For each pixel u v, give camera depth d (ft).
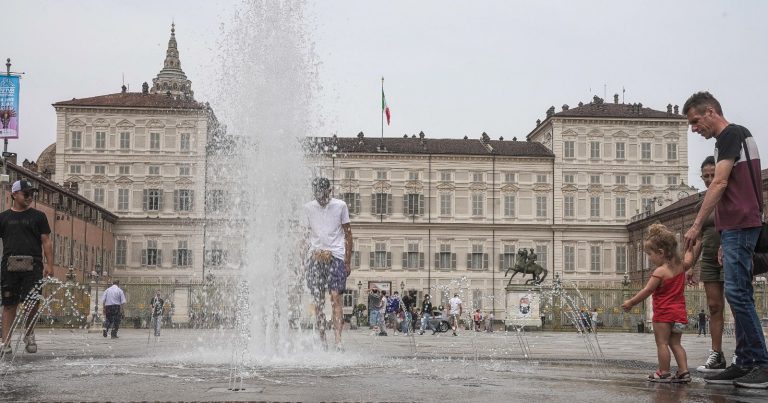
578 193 293.84
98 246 263.08
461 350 48.03
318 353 34.32
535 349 52.16
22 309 37.19
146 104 277.85
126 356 35.12
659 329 24.63
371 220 289.74
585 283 290.15
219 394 19.07
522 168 294.46
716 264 29.12
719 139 25.14
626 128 295.07
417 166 292.20
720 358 29.19
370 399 18.39
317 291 34.78
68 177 275.39
